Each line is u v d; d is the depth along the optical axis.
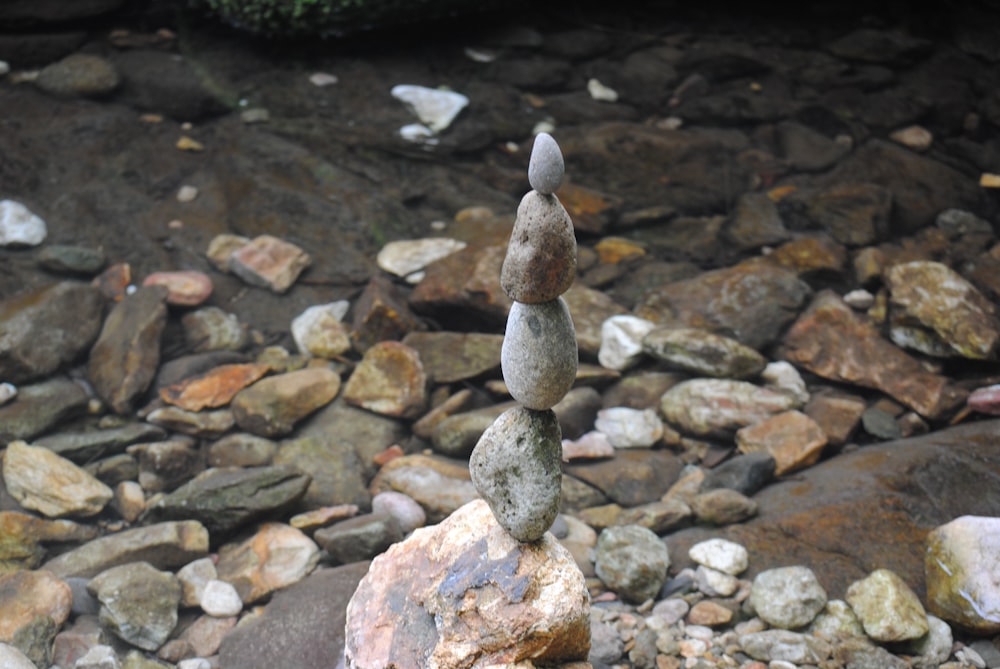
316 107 3.37
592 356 2.54
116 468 2.29
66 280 2.62
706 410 2.39
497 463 1.81
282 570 2.14
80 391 2.41
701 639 2.04
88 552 2.13
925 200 3.02
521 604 1.80
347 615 1.90
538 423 1.81
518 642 1.80
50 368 2.43
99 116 3.18
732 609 2.09
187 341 2.54
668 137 3.32
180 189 2.95
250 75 3.51
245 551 2.17
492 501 1.83
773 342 2.55
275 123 3.27
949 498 2.20
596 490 2.30
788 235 2.85
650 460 2.35
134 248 2.73
